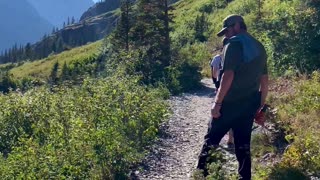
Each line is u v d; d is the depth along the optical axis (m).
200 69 25.00
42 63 110.56
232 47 5.36
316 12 13.89
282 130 7.70
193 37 39.12
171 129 10.34
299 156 6.21
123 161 7.09
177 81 19.50
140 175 7.25
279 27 14.56
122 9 33.44
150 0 27.69
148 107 10.11
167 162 7.91
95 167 6.93
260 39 17.09
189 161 7.91
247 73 5.37
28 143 7.71
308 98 9.20
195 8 54.53
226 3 49.97
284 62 13.75
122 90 10.55
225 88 5.35
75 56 100.56
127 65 20.25
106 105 9.14
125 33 33.00
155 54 23.88
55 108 10.01
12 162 7.01
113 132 7.57
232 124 5.63
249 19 30.52
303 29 13.72
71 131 7.89
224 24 5.70
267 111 8.21
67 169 6.62
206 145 5.82
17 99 11.45
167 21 27.45
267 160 6.96
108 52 39.59
